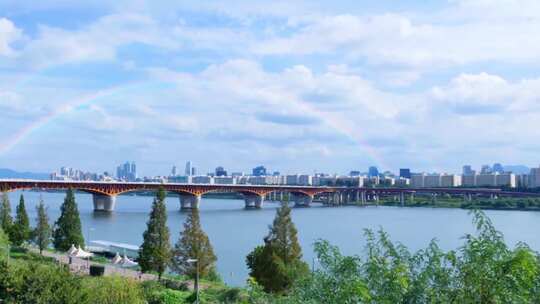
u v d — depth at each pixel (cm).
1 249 7356
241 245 13112
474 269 1570
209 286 7188
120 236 15212
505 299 1507
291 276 5900
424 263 1708
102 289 4578
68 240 10050
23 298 3884
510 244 12581
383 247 1789
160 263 7494
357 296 1667
